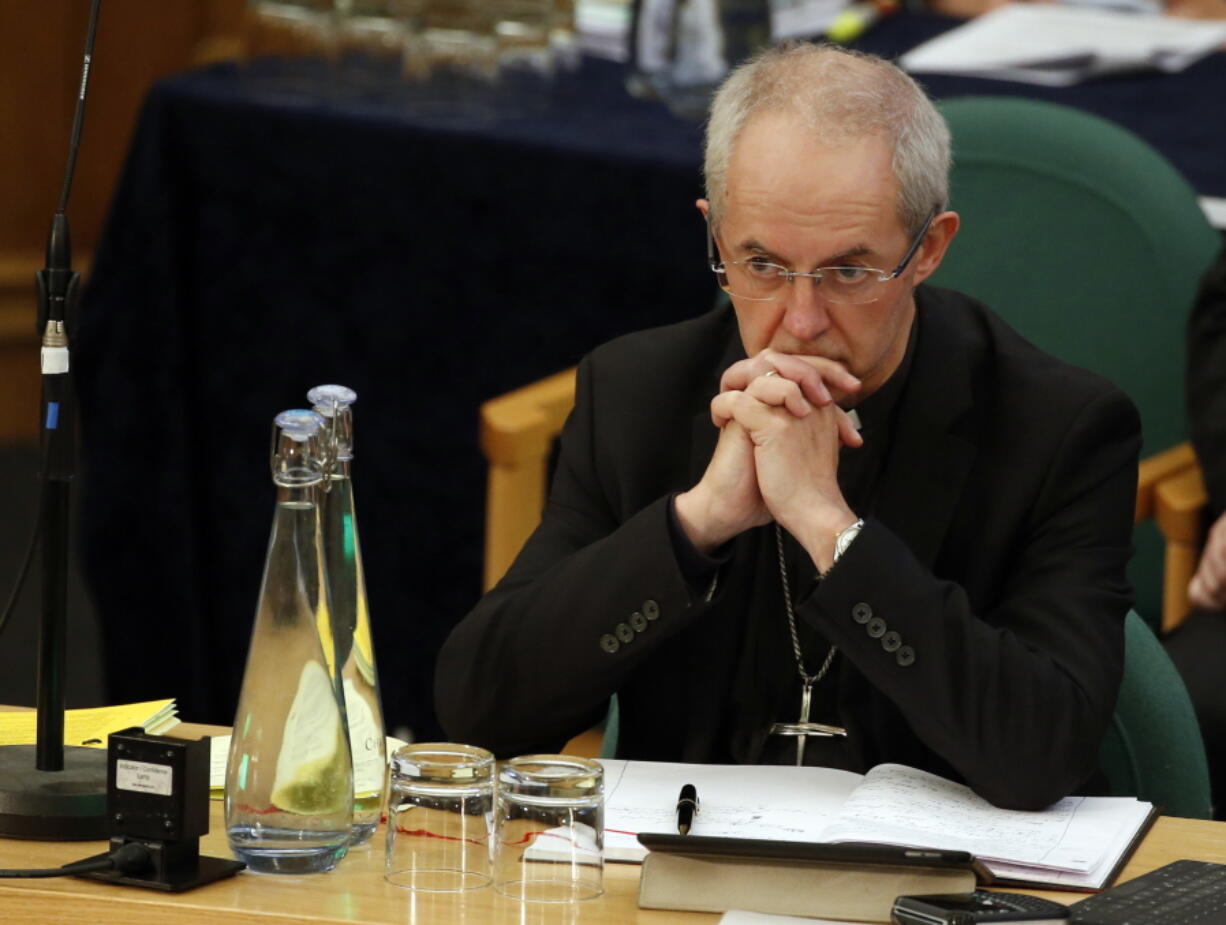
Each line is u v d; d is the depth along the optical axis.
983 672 6.75
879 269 6.99
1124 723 7.90
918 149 7.00
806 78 7.02
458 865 5.79
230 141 14.05
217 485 14.52
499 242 13.65
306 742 5.84
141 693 14.55
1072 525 7.46
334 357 14.16
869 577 6.79
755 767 6.92
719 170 7.14
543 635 7.20
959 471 7.52
